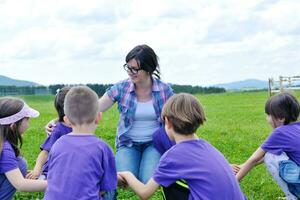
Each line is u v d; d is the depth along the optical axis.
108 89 3.14
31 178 2.57
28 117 2.42
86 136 2.19
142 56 2.96
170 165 2.01
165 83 3.12
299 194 2.48
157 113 3.06
